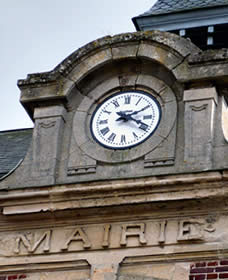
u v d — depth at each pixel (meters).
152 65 18.39
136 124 17.98
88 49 18.61
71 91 18.47
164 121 17.78
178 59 18.02
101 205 17.06
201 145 17.16
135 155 17.55
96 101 18.53
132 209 17.00
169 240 16.59
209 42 22.19
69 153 17.98
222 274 16.05
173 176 16.73
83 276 16.80
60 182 17.64
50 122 18.33
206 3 22.75
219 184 16.55
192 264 16.31
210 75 17.64
